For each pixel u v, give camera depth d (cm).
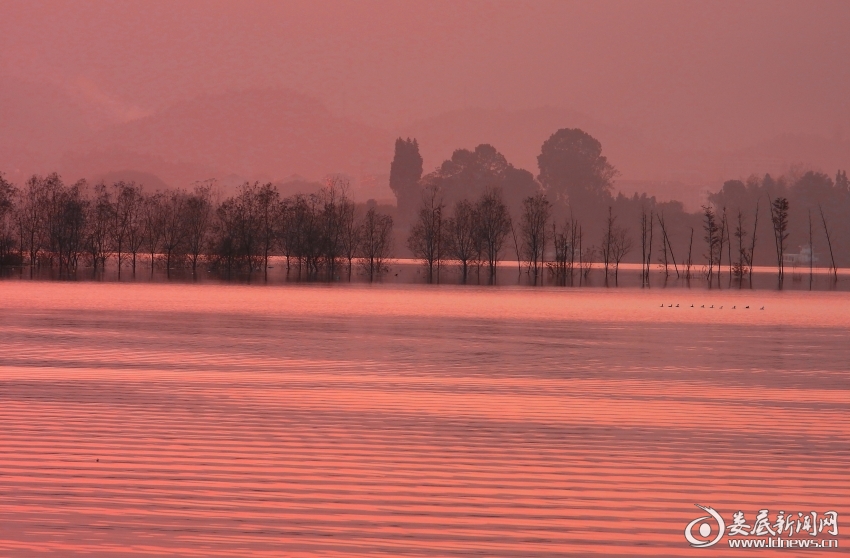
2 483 4509
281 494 4384
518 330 14812
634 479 4738
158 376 8500
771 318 18575
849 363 10419
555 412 6694
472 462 5047
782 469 4969
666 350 11800
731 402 7281
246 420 6194
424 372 9169
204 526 3931
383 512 4141
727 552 3762
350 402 7050
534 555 3669
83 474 4684
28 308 18175
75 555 3612
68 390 7494
